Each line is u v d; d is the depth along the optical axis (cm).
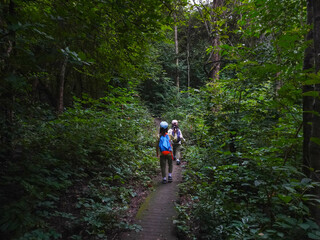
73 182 392
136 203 423
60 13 253
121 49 449
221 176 416
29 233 234
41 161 337
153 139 895
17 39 278
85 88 1000
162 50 1912
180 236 314
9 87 282
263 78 395
